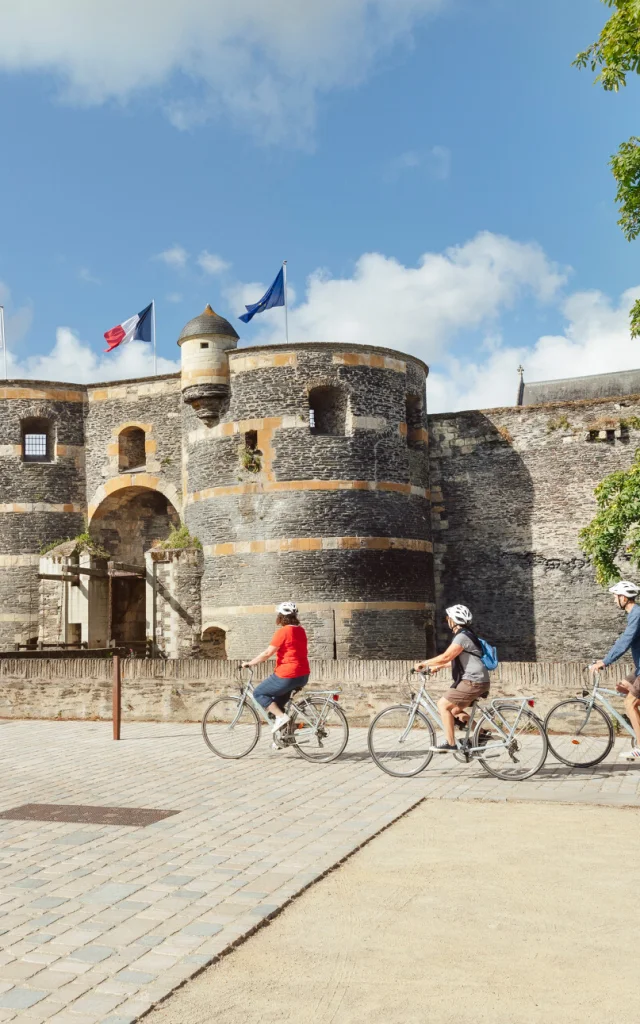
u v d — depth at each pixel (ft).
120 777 32.40
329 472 83.25
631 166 46.75
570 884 18.78
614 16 44.50
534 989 13.82
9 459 98.58
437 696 43.88
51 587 94.07
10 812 26.73
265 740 40.78
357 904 17.81
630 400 91.04
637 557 57.93
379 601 83.15
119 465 99.25
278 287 92.63
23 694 51.21
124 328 100.63
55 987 14.14
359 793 28.53
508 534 93.91
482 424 95.91
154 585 88.69
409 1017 13.01
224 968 14.85
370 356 86.17
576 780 29.86
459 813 25.45
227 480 85.97
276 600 82.07
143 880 19.56
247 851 21.77
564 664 41.01
